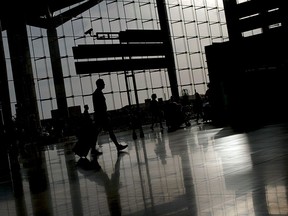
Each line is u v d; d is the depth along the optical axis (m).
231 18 23.92
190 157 5.72
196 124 18.61
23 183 5.84
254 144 6.19
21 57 30.11
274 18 22.00
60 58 33.28
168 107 17.06
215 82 16.88
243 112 16.16
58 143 24.17
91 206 3.29
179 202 2.91
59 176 6.04
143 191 3.59
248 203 2.55
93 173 5.73
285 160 4.14
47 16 33.53
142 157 6.87
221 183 3.38
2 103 9.02
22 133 16.80
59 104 32.50
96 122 8.98
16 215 3.38
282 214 2.19
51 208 3.46
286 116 14.30
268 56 15.84
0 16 30.06
